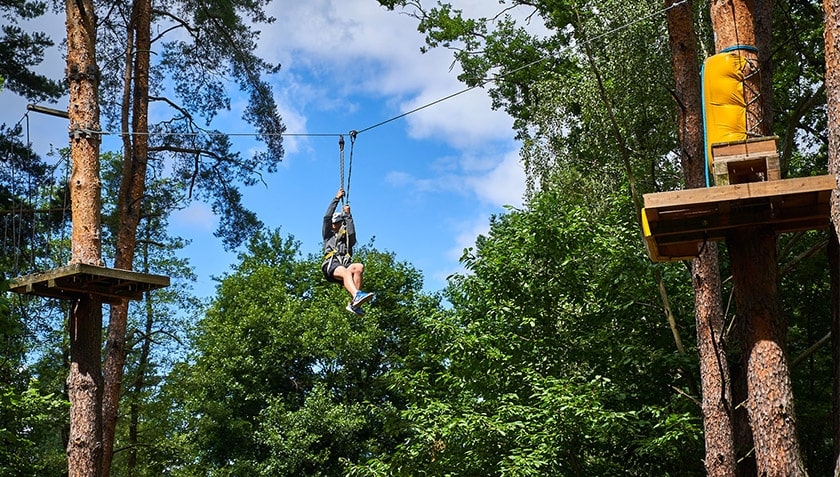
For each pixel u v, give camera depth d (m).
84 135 13.78
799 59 17.36
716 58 8.79
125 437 32.62
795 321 16.94
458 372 17.19
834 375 9.11
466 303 18.83
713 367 11.51
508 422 15.72
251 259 39.31
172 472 32.19
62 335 28.31
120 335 18.45
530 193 19.06
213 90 22.86
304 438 31.48
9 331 15.48
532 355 17.09
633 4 16.66
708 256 11.84
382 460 18.52
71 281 12.33
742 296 8.72
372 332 34.38
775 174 7.72
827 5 9.13
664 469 16.08
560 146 18.94
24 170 22.72
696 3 16.06
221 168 22.88
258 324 34.69
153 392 32.16
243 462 32.22
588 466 16.22
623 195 16.59
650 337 16.22
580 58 18.20
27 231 22.45
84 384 12.91
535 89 20.41
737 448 13.19
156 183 26.67
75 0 14.15
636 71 16.39
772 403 8.46
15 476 19.02
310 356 34.72
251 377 33.94
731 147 7.95
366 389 35.00
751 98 8.70
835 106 8.92
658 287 15.84
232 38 21.80
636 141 16.84
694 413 15.02
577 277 16.95
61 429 27.59
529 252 17.09
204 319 35.66
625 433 15.71
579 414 14.28
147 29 19.62
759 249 8.63
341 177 12.04
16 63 23.22
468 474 16.17
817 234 15.73
